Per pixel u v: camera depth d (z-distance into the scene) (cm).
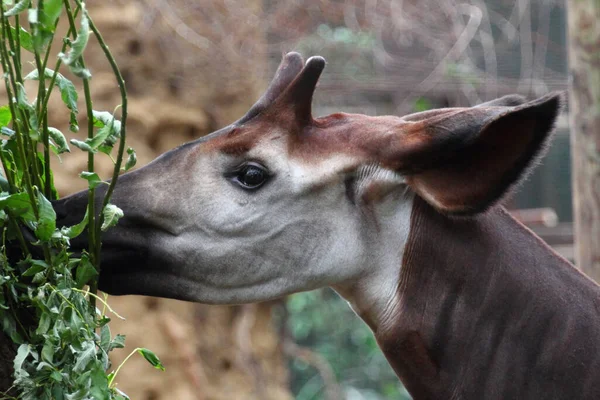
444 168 485
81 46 378
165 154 504
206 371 1252
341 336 1761
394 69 1455
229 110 1230
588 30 836
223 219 495
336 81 1429
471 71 1457
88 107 425
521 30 1503
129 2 1182
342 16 1355
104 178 1145
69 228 429
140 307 1202
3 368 436
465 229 511
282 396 1366
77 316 422
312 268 507
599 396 488
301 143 504
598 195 831
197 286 503
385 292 515
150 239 491
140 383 1184
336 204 505
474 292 506
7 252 436
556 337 497
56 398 420
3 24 403
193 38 1198
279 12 1302
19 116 422
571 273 515
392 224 511
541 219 1566
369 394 1672
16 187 435
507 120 459
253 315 1331
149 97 1188
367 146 499
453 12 1419
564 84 1516
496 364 500
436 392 509
